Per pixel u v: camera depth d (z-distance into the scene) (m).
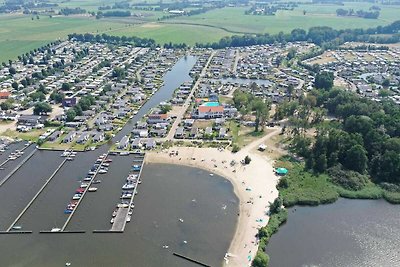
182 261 184.38
